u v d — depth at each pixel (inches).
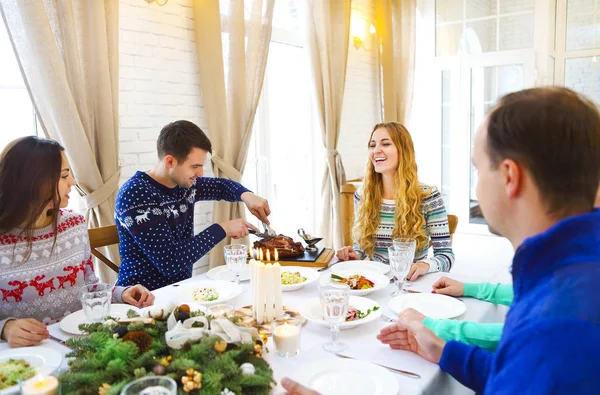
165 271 71.2
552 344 22.1
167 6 122.6
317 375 40.0
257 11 139.6
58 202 59.4
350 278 65.7
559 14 209.0
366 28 208.8
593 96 206.5
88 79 101.7
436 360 42.6
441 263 76.2
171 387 30.0
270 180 171.2
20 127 104.0
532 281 25.9
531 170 26.2
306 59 174.4
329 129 179.2
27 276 58.7
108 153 102.9
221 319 39.0
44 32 91.0
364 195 88.0
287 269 72.9
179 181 76.8
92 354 37.5
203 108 134.2
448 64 226.5
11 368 38.9
